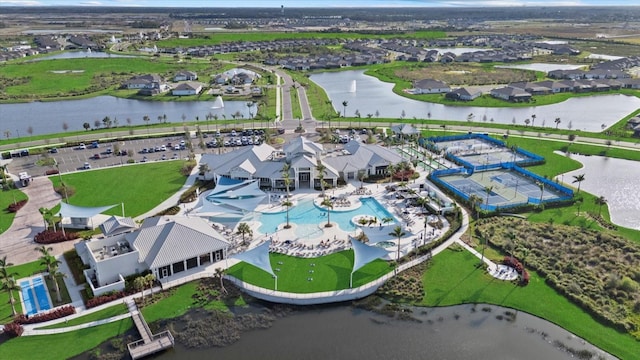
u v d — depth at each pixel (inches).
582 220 5290.4
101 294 3978.8
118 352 3410.4
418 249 4630.9
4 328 3572.8
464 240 4862.2
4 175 6166.3
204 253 4399.6
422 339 3555.6
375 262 4475.9
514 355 3403.1
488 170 6879.9
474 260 4510.3
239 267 4414.4
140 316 3750.0
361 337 3582.7
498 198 5905.5
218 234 4626.0
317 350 3454.7
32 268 4392.2
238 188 5743.1
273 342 3538.4
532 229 5064.0
